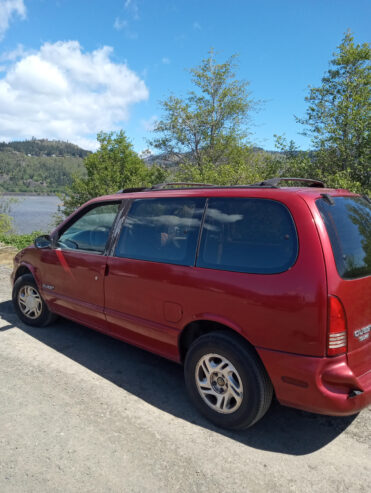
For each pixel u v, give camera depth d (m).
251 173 12.01
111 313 3.75
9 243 12.41
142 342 3.58
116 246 3.75
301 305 2.44
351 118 10.49
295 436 2.86
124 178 18.50
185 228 3.23
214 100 19.25
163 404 3.26
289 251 2.58
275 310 2.54
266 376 2.70
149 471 2.44
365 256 2.73
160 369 3.92
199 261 3.04
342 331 2.43
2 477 2.37
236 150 18.67
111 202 4.02
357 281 2.55
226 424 2.87
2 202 18.69
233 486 2.33
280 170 11.97
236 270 2.79
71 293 4.24
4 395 3.33
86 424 2.93
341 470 2.48
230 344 2.77
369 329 2.64
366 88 10.73
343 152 10.71
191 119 19.00
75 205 19.20
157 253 3.37
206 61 18.67
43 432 2.82
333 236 2.56
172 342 3.24
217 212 3.07
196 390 3.03
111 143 18.31
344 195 3.03
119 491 2.27
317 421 3.06
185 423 2.99
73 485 2.32
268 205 2.78
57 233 4.51
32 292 4.91
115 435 2.81
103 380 3.65
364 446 2.74
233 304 2.75
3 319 5.26
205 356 2.95
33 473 2.41
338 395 2.43
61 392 3.40
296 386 2.51
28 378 3.64
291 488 2.32
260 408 2.71
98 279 3.86
